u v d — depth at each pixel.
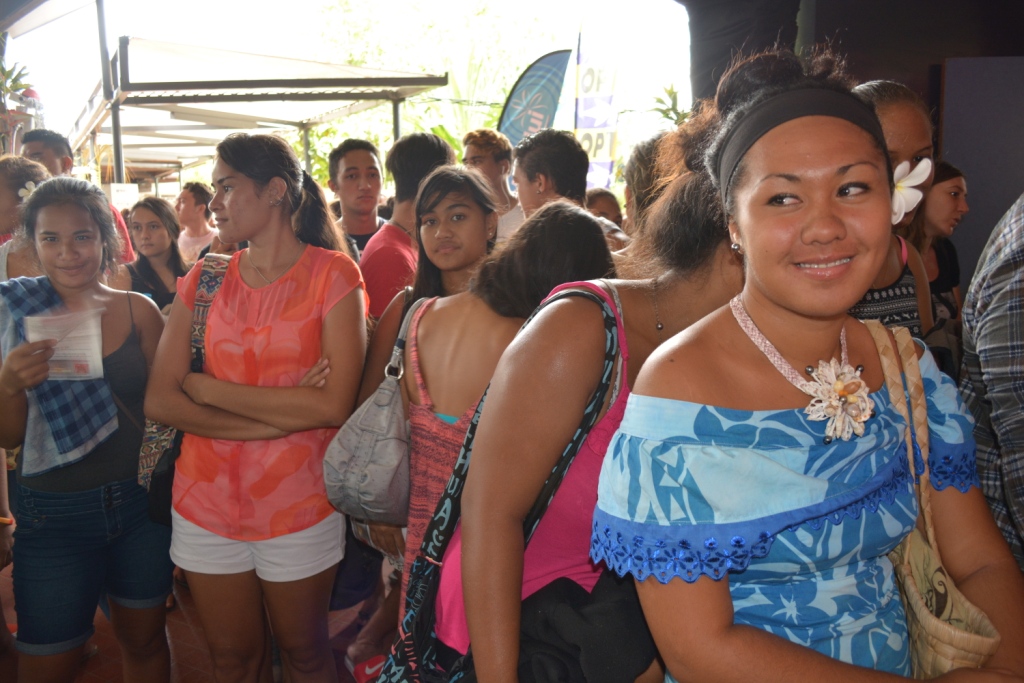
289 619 2.26
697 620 0.95
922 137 1.83
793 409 1.00
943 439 1.18
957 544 1.18
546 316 1.26
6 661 2.67
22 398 2.16
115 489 2.27
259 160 2.19
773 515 0.96
